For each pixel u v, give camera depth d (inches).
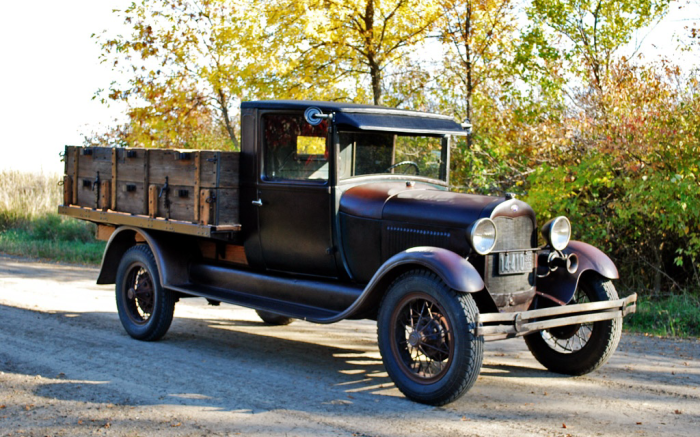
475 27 423.8
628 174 350.3
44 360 228.7
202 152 236.8
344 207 215.5
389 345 191.9
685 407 182.1
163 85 461.7
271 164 230.7
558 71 463.8
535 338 222.5
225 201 235.8
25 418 171.5
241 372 217.2
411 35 427.5
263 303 228.4
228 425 167.0
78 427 165.0
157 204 255.9
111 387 198.7
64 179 302.0
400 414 175.9
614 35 514.9
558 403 185.3
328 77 435.2
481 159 425.7
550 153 391.9
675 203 320.8
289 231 227.1
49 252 546.9
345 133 216.2
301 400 187.9
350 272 218.2
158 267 254.4
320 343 261.1
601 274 209.8
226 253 255.6
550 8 509.4
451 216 195.6
